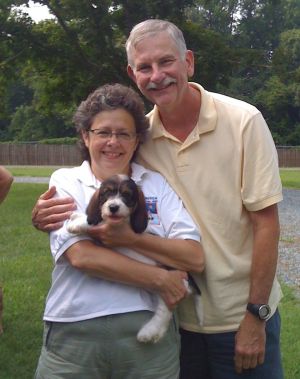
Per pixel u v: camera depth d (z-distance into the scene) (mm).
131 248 1615
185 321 1733
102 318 1568
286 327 3219
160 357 1593
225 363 1727
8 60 12477
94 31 12039
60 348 1605
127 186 1579
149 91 1670
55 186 1716
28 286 3842
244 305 1692
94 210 1596
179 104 1683
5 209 7738
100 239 1596
